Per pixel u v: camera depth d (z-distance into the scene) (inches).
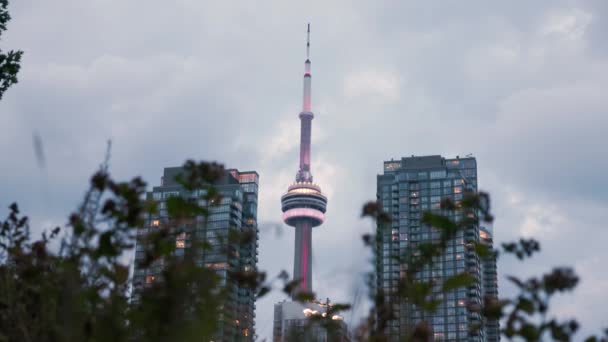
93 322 309.9
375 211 377.4
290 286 382.3
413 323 343.6
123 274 340.8
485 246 357.7
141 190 362.6
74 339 302.4
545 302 325.7
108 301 328.8
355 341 350.3
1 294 365.7
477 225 366.9
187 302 313.1
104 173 359.6
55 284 354.9
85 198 354.6
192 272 312.7
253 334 362.6
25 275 376.8
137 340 304.7
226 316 334.6
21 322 346.0
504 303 329.4
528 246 352.5
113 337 303.3
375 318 350.3
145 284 336.2
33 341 344.5
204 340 306.3
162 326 301.6
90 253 345.1
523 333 321.7
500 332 330.0
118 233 354.3
